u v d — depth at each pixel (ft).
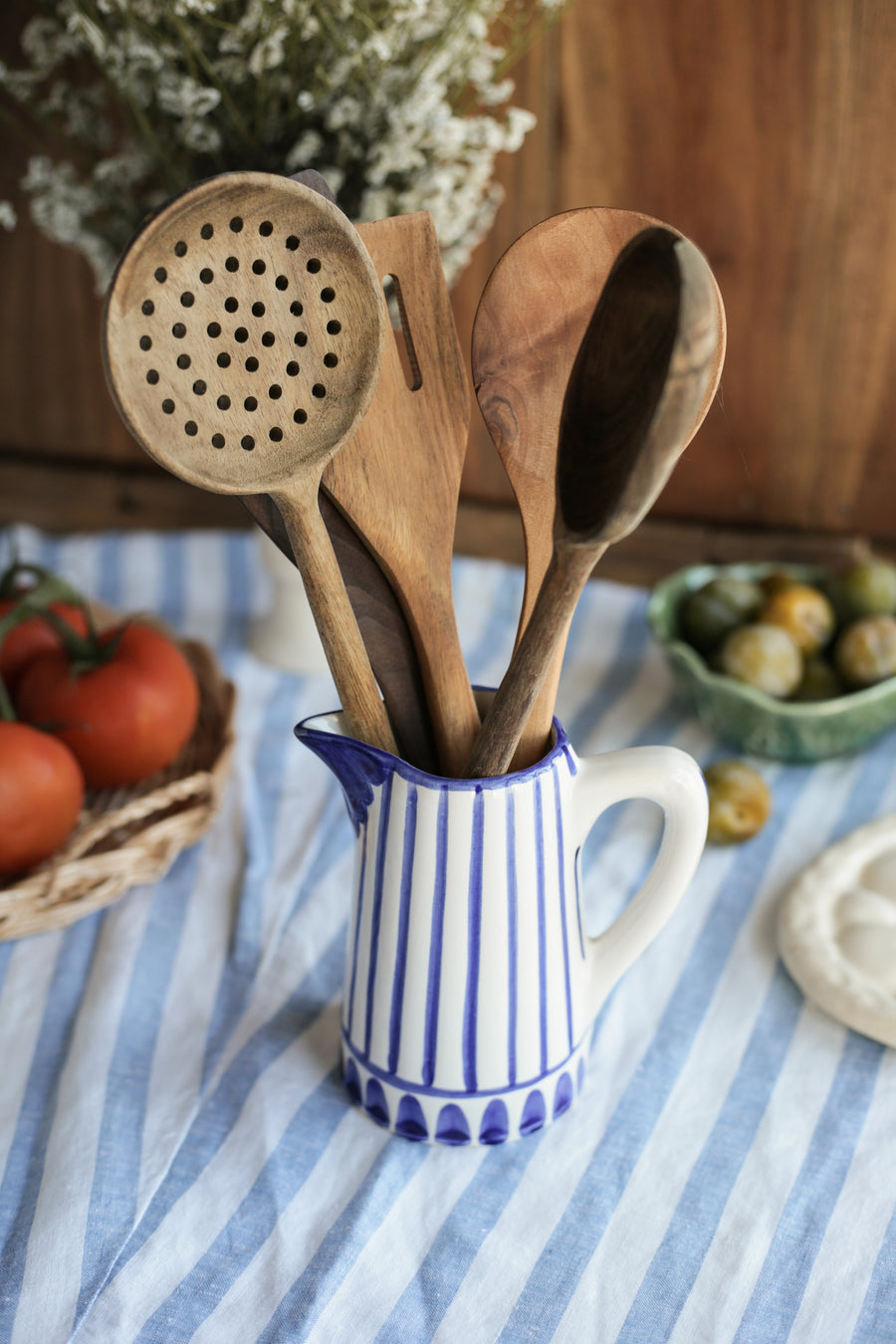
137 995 1.61
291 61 1.93
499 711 1.11
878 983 1.56
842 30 2.30
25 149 2.68
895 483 2.72
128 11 1.84
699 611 2.30
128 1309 1.17
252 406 1.01
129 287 0.92
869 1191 1.31
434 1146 1.36
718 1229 1.27
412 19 1.93
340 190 2.06
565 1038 1.33
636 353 0.91
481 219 2.29
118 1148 1.35
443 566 1.19
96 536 2.90
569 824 1.24
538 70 2.47
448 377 1.16
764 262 2.57
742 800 1.89
